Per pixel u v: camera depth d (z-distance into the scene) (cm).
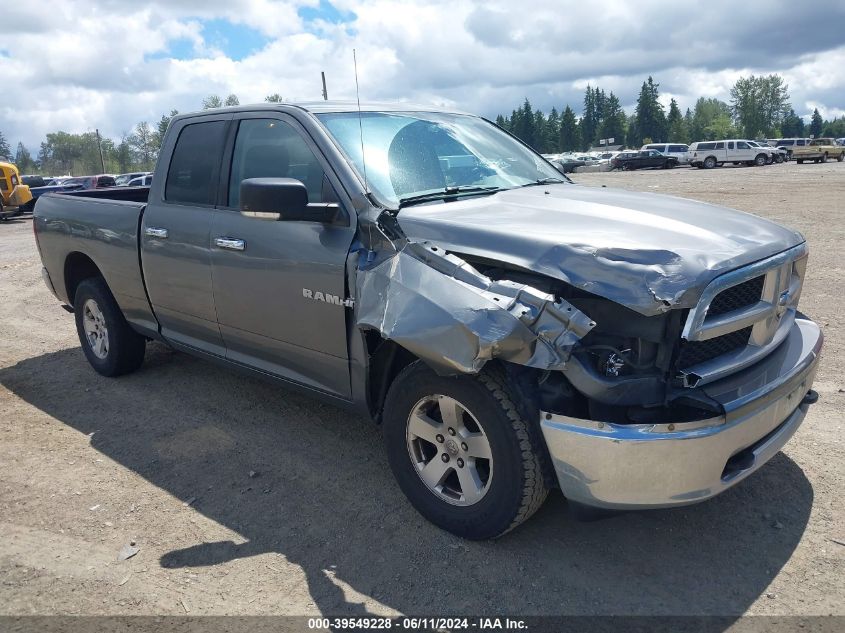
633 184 2653
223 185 416
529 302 271
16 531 339
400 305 296
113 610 281
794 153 4300
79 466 404
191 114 454
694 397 267
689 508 342
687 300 260
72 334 698
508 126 12712
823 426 416
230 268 401
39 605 285
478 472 313
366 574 300
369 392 350
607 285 264
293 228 364
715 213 338
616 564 303
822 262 878
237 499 364
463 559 308
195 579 300
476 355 269
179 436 441
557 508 347
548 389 286
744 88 12044
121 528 340
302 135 375
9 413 486
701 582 289
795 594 279
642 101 11881
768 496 348
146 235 462
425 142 393
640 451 264
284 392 510
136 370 561
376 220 327
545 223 307
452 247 304
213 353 446
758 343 302
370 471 390
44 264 587
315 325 359
